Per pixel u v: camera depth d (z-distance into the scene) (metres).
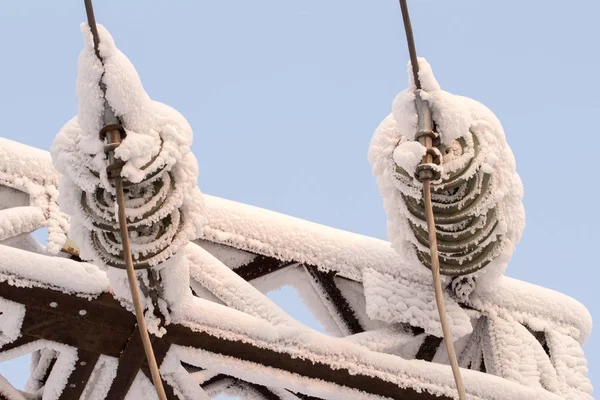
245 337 12.03
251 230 13.93
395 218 12.30
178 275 11.56
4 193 13.59
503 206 12.23
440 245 12.29
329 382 12.24
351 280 14.02
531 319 13.95
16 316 11.56
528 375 13.26
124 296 11.55
